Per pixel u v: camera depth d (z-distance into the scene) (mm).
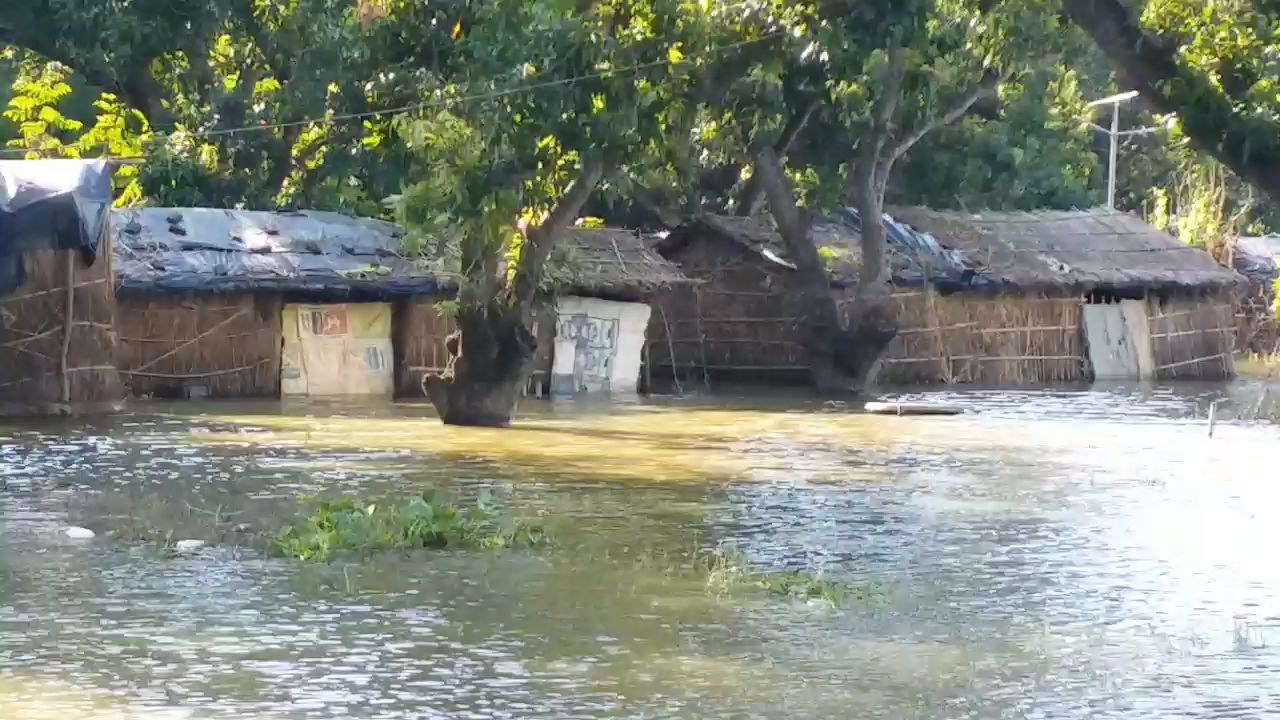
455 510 17000
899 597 14586
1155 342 43375
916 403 34094
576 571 15414
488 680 11680
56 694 11148
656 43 25562
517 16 24578
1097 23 14484
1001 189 46219
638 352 36688
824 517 18766
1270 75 15523
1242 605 14500
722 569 15492
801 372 38594
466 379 27453
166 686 11383
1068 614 14055
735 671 12047
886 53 31438
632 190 31203
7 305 26984
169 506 18500
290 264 31844
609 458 23703
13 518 17641
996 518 18938
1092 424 30219
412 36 26438
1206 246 51375
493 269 26844
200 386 31531
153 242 31297
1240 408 34031
